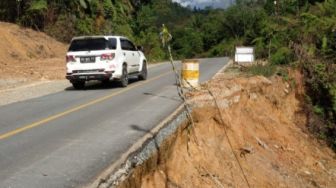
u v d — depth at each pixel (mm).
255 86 18031
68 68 17156
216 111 14070
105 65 16938
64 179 6801
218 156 12578
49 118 11484
